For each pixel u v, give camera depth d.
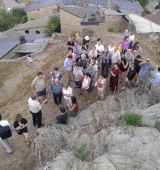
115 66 10.62
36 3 45.47
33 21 39.53
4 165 8.80
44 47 21.94
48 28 34.47
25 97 13.18
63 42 20.19
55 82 10.17
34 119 9.86
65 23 32.75
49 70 15.90
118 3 43.84
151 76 12.20
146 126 7.38
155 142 6.27
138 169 5.50
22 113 11.46
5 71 17.67
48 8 43.75
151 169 5.49
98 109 9.91
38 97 10.35
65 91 10.11
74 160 6.07
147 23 22.12
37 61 18.52
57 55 18.25
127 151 6.08
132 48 13.55
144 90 10.62
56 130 8.38
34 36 30.69
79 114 9.80
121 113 8.56
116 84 11.01
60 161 6.11
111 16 27.95
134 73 10.71
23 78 16.20
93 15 35.31
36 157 8.11
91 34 19.97
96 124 8.43
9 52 24.92
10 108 12.61
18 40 27.72
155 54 15.91
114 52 11.63
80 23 32.09
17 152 9.20
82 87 10.53
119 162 5.70
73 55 11.90
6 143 9.01
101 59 12.94
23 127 8.76
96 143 7.14
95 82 11.06
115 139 6.60
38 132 8.45
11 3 61.50
